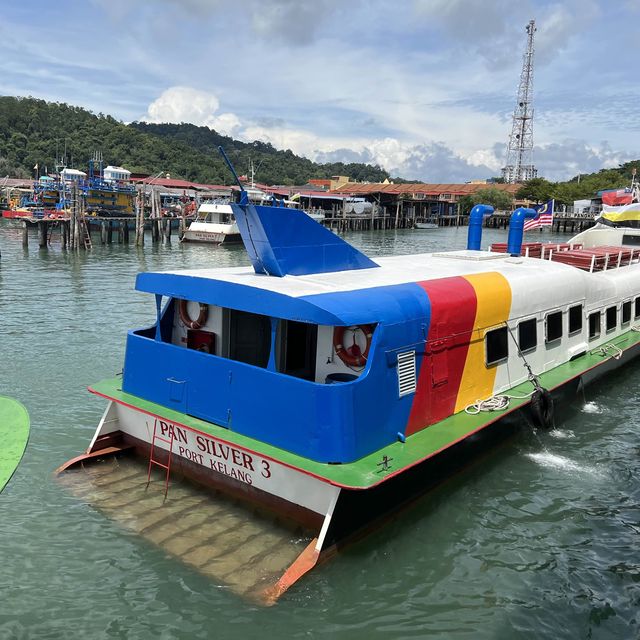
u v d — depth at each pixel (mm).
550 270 11836
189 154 165625
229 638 6117
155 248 55031
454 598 6867
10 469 7477
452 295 8875
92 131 165000
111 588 6754
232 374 7855
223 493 8305
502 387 10211
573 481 9703
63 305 24297
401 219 103000
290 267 8852
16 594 6660
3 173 129750
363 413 7258
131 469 9258
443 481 9000
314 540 7102
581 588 7156
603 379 14250
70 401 13062
